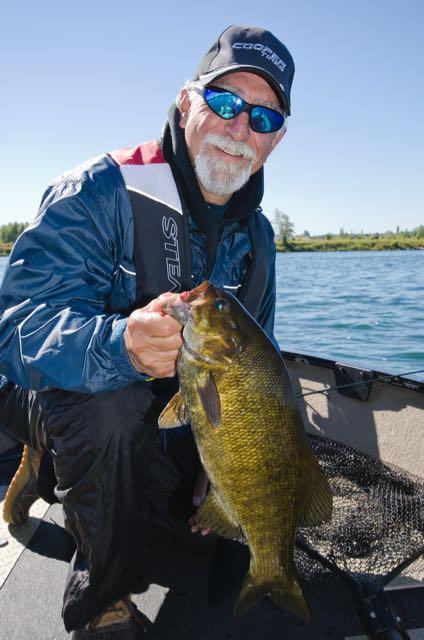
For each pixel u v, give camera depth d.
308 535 0.79
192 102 0.86
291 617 0.74
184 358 0.62
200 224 0.85
